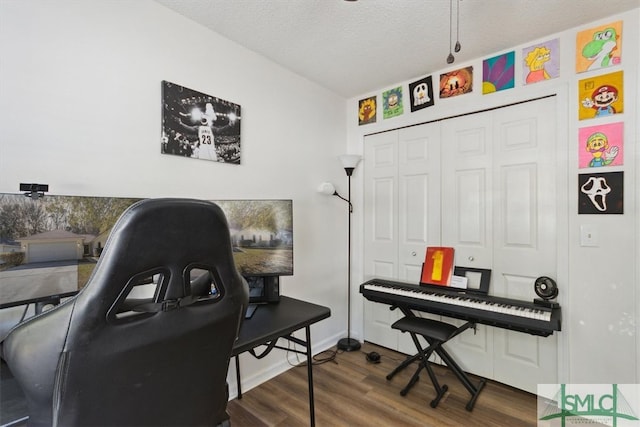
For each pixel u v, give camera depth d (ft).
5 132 3.85
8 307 3.40
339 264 9.24
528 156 6.60
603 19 5.71
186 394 2.52
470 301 6.31
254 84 6.95
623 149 5.52
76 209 4.04
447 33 6.22
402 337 8.54
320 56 7.14
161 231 2.14
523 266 6.63
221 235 2.51
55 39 4.25
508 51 6.78
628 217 5.48
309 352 5.01
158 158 5.33
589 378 5.80
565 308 6.05
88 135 4.55
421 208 8.20
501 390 6.69
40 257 3.67
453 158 7.65
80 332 1.92
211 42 6.13
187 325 2.37
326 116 8.92
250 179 6.84
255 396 6.42
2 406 2.62
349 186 9.14
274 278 5.72
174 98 5.53
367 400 6.30
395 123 8.64
